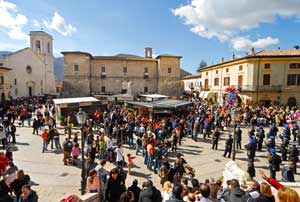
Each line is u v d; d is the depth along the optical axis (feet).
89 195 22.12
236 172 26.96
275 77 113.91
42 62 195.72
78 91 165.48
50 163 41.57
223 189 22.77
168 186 22.17
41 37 198.59
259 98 116.47
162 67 178.09
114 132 56.03
